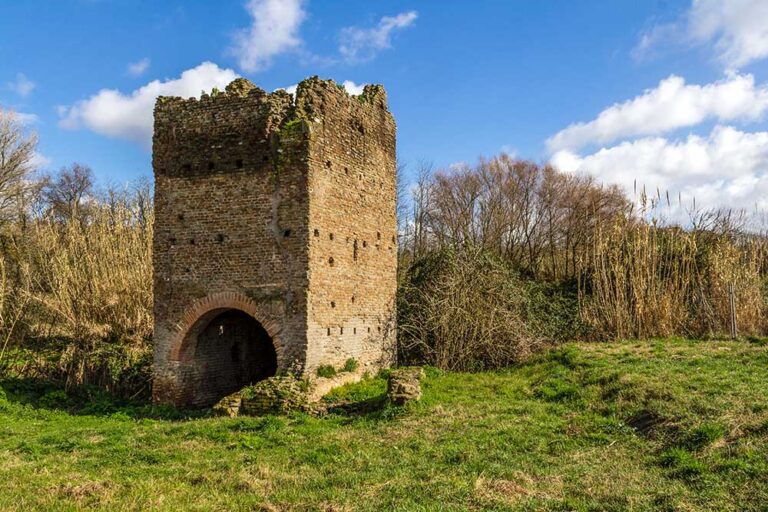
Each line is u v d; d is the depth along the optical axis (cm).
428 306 2370
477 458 1055
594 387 1559
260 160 1739
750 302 2289
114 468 1050
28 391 1933
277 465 1050
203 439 1271
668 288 2441
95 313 2381
